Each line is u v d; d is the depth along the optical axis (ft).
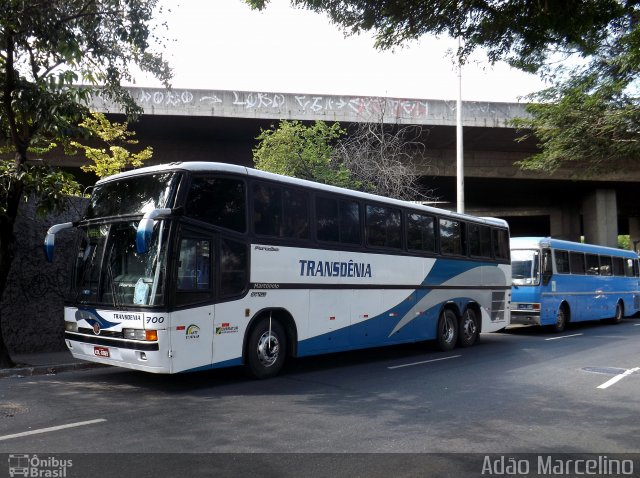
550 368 36.50
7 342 38.01
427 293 43.27
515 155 99.04
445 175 96.73
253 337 30.14
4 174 31.27
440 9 25.08
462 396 27.55
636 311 83.25
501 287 52.54
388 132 80.12
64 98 31.78
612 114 52.85
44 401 25.17
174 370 25.90
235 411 23.70
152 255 26.32
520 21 24.81
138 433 20.16
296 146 64.59
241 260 29.45
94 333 27.96
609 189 113.50
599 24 25.44
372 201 38.73
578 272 66.33
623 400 27.09
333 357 41.34
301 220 33.27
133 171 29.30
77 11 32.45
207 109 74.64
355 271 36.65
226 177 29.22
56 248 40.65
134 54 34.53
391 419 22.89
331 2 25.55
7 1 29.22
